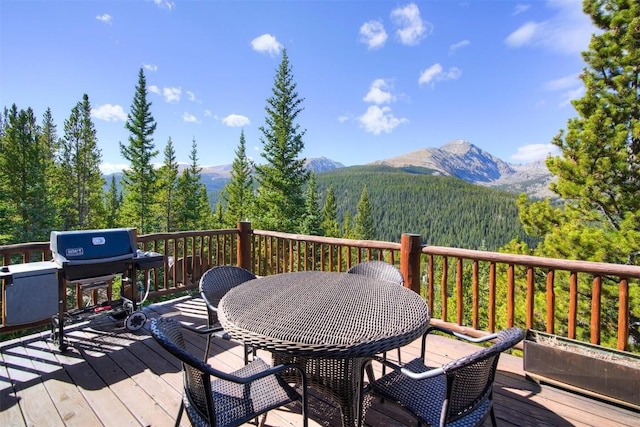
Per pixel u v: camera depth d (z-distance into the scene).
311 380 1.77
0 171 17.42
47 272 2.67
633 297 5.32
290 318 1.56
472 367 1.23
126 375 2.36
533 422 1.81
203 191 28.92
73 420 1.84
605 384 1.97
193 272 4.57
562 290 6.33
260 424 1.77
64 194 22.70
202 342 2.97
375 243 3.46
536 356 2.23
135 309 3.17
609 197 6.05
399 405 1.42
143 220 21.94
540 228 7.10
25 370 2.42
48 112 25.50
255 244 5.29
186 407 1.36
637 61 5.71
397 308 1.71
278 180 18.34
